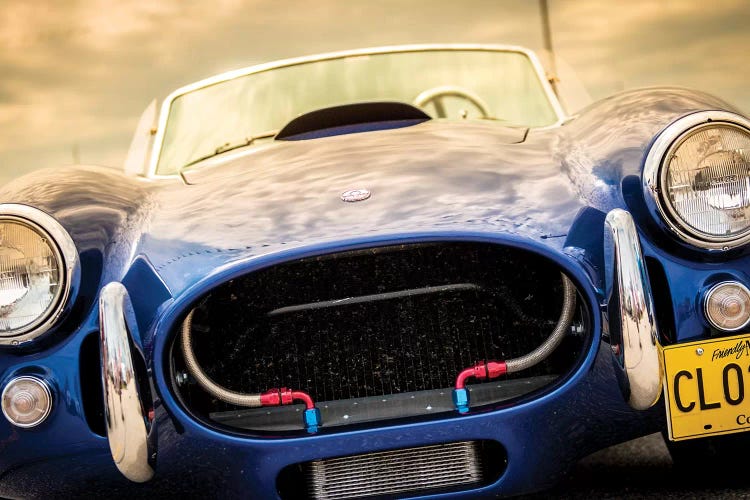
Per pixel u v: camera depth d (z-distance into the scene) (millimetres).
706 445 2018
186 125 2955
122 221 2012
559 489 2219
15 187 2053
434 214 1881
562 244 1842
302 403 1859
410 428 1768
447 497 1813
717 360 1848
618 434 1889
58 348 1865
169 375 1798
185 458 1827
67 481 1896
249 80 3059
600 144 2053
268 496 1825
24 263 1851
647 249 1869
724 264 1863
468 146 2238
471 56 3096
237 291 1898
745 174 1848
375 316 1903
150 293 1845
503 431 1791
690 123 1856
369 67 3057
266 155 2383
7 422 1854
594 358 1806
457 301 1914
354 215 1901
